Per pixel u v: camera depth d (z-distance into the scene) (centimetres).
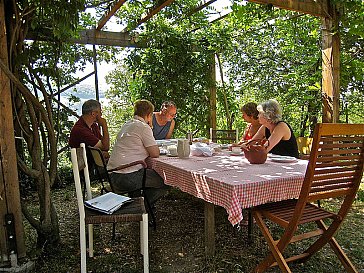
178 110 584
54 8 239
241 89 688
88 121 360
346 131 189
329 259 247
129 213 214
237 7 448
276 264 217
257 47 668
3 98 222
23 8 238
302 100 579
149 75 568
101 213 215
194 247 270
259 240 282
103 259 250
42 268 237
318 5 426
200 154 309
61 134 484
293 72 614
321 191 197
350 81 505
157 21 559
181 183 249
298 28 598
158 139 452
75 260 248
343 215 216
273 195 210
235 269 234
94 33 520
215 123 614
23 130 249
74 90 507
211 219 247
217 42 584
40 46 295
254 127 389
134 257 254
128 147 307
